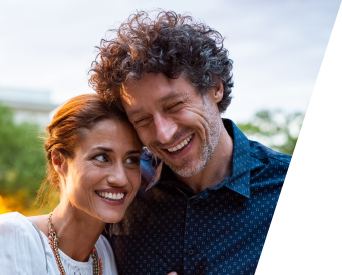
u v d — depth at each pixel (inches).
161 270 68.3
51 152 65.0
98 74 63.2
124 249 71.2
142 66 58.7
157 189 72.0
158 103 59.9
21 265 56.9
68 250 63.1
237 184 68.2
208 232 67.6
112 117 61.4
